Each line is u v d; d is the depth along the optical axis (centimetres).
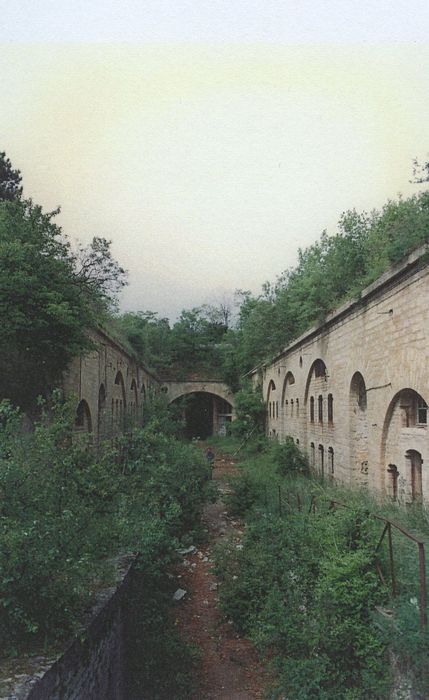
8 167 2383
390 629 613
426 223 963
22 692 445
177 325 4694
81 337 1219
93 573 717
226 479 2098
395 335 1082
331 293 1642
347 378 1441
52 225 1238
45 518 577
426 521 871
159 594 908
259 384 3566
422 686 538
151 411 2800
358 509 832
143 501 1007
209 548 1303
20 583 535
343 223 1767
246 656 826
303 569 833
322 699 641
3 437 631
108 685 657
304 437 2094
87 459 790
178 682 737
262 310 2850
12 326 1097
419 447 1009
